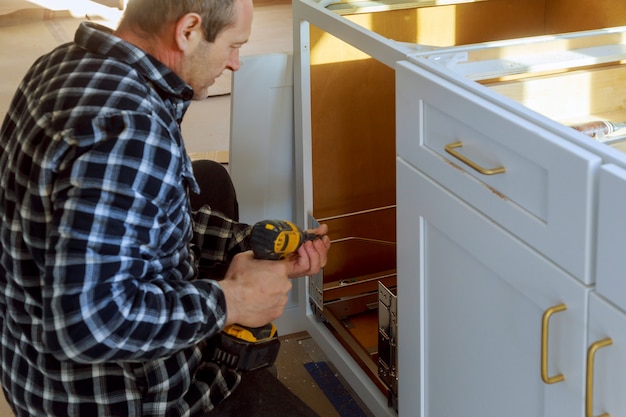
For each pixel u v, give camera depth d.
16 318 1.12
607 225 0.94
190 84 1.17
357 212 2.09
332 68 1.93
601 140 1.26
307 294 2.06
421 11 1.99
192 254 1.30
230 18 1.12
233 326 1.29
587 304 0.99
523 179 1.08
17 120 1.14
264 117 1.97
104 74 1.07
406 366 1.53
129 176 1.00
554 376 1.08
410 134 1.35
